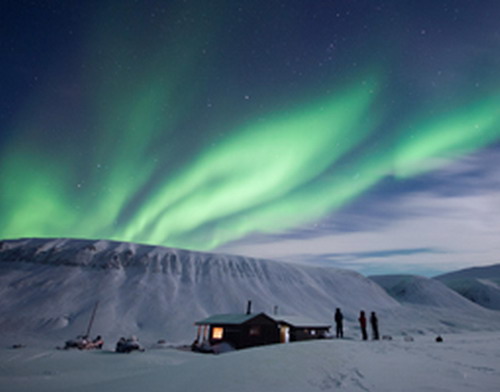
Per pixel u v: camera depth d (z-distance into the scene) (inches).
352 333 2337.6
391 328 2800.2
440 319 3585.1
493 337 658.8
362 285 5073.8
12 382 515.5
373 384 184.1
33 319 2513.5
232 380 209.8
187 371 243.0
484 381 185.5
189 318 2824.8
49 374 627.8
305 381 205.0
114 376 618.5
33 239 4633.4
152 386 202.7
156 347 1266.0
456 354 321.4
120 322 2596.0
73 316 2628.0
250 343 1171.9
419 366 243.0
